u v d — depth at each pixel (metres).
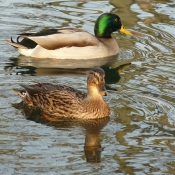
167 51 19.78
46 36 19.64
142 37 21.00
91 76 14.45
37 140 13.21
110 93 16.00
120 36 21.59
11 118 14.27
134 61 19.09
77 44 19.77
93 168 12.12
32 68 18.23
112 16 20.59
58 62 19.23
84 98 14.70
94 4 23.64
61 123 14.24
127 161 12.48
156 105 15.27
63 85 15.27
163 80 17.17
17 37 19.45
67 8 23.28
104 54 19.89
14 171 11.84
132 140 13.41
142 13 22.80
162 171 12.13
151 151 12.95
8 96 15.47
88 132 13.77
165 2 23.80
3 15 22.25
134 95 15.92
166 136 13.61
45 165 12.14
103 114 14.52
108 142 13.31
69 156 12.57
